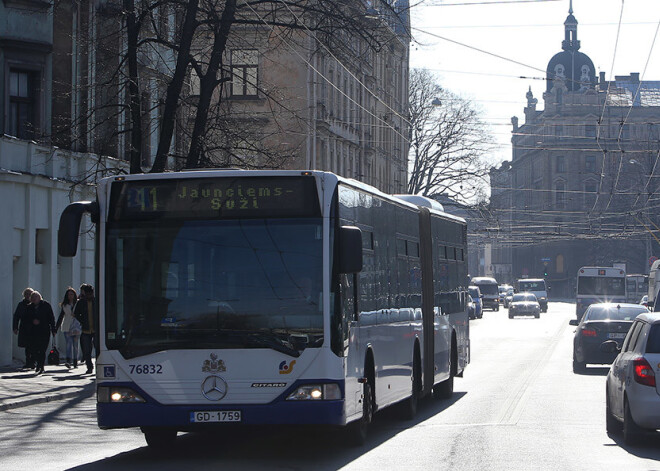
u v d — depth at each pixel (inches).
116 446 599.5
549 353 1598.2
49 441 626.2
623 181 3895.2
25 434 665.6
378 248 629.9
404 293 711.7
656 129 5285.4
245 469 489.4
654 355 542.6
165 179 522.9
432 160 3048.7
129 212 522.3
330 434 611.5
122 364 510.6
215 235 516.7
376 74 2883.9
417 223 778.8
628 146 5305.1
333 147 2422.5
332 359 507.2
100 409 510.9
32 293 1098.1
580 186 5418.3
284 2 1142.3
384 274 646.5
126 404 508.4
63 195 1296.8
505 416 733.3
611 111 5364.2
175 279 515.2
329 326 507.8
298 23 1149.1
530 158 5905.5
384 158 3129.9
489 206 3068.4
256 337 506.6
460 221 996.6
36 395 882.8
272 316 508.4
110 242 521.7
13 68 1240.2
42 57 1263.5
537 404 819.4
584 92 5438.0
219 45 1170.0
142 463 517.3
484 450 550.0
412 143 3061.0
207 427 504.1
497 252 7377.0
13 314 1194.6
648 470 477.7
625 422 558.6
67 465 514.6
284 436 631.8
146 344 510.6
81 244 1349.7
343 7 1115.3
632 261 4473.4
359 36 1127.0
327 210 516.1
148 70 1427.2
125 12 1163.9
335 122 2436.0
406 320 712.4
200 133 1181.7
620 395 575.5
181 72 1150.3
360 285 570.9
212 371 505.7
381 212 646.5
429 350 797.9
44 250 1264.8
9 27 1232.2
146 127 1461.6
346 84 2556.6
